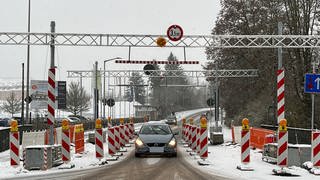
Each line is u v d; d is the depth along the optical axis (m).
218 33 54.91
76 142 20.91
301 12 44.75
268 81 49.75
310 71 44.00
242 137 15.52
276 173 14.07
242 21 54.47
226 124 63.56
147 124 21.67
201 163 16.94
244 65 53.81
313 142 14.30
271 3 51.47
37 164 15.23
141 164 17.23
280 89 19.12
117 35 27.56
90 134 29.59
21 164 16.58
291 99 44.56
